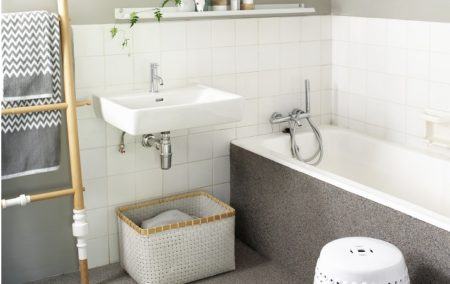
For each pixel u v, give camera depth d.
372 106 4.02
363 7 3.96
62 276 3.58
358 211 3.06
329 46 4.21
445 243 2.66
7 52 3.05
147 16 3.51
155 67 3.53
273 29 3.97
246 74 3.93
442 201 3.57
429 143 3.68
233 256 3.59
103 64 3.49
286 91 4.09
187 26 3.68
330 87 4.28
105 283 3.50
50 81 3.13
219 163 3.95
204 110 3.29
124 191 3.68
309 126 4.23
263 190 3.69
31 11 3.16
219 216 3.48
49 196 3.22
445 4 3.48
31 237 3.49
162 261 3.37
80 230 3.33
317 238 3.33
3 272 3.46
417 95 3.72
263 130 4.06
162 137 3.48
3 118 3.12
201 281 3.50
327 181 3.22
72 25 3.38
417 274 2.80
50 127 3.22
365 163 4.00
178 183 3.84
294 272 3.54
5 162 3.16
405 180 3.77
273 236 3.66
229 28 3.82
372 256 2.64
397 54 3.80
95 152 3.55
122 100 3.47
